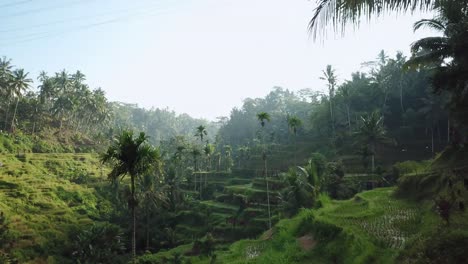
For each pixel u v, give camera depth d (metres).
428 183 22.06
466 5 7.79
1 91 88.56
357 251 14.16
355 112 80.12
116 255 41.72
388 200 23.98
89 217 62.28
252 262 19.59
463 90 20.61
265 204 53.88
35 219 53.66
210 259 28.58
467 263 8.07
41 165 79.44
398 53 78.44
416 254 9.98
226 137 135.12
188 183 77.88
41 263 43.12
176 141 107.88
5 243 43.34
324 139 83.19
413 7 6.44
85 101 109.81
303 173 41.00
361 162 60.38
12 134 88.31
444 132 67.88
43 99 100.38
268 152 84.88
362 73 93.94
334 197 40.66
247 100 144.62
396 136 69.75
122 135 22.23
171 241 50.91
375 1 6.28
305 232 22.03
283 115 121.88
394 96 80.31
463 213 14.19
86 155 95.00
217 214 55.22
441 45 22.50
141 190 50.31
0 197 57.72
